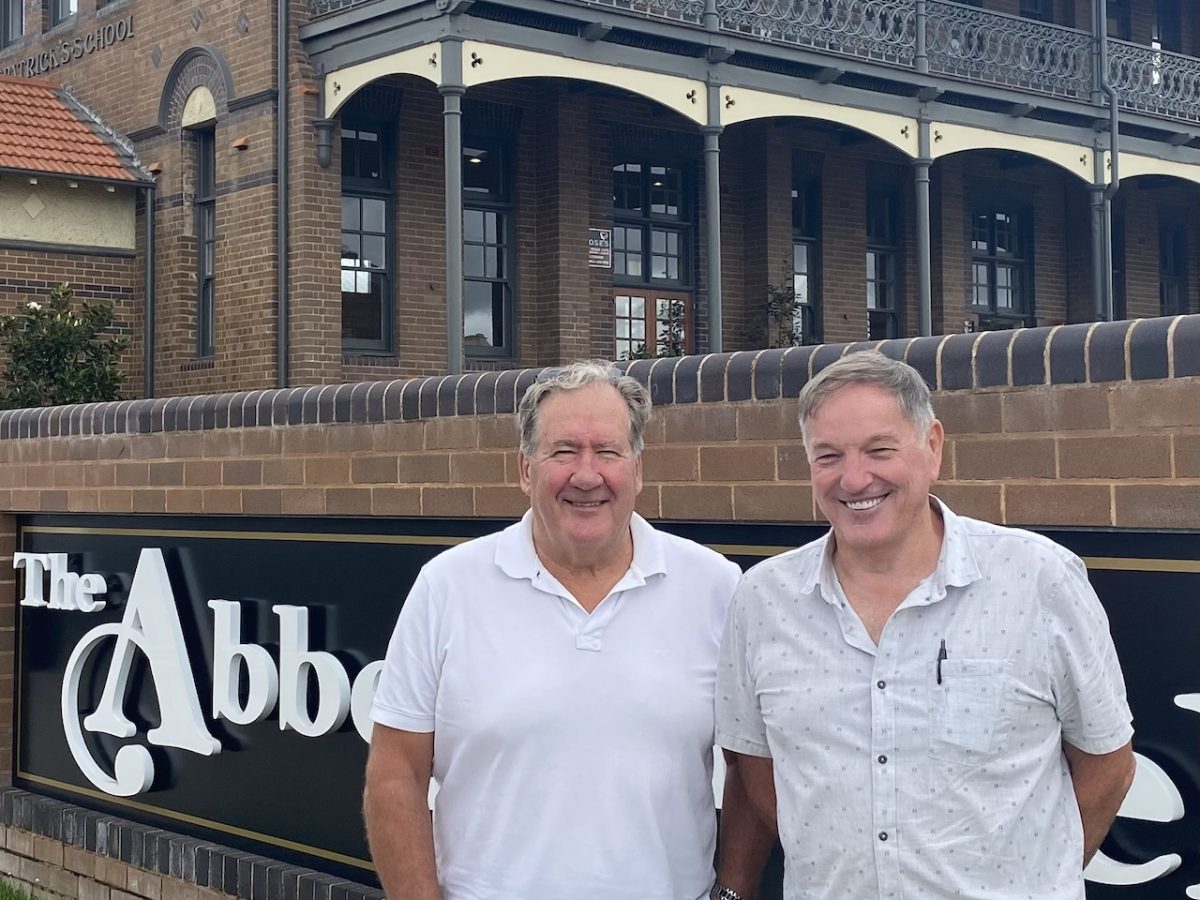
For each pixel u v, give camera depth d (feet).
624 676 9.48
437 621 9.75
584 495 9.39
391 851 9.59
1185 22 65.82
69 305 43.50
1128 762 8.72
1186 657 10.90
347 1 40.09
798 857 8.71
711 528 14.07
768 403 13.51
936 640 8.39
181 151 45.60
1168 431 10.83
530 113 46.62
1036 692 8.27
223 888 18.74
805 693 8.64
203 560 19.81
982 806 8.20
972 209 57.93
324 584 18.15
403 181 43.91
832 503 8.64
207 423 19.54
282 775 18.48
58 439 22.08
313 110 41.14
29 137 46.21
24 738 22.94
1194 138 56.95
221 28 43.55
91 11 49.73
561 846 9.36
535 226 46.78
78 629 21.94
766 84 43.57
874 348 12.70
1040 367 11.55
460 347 36.52
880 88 46.60
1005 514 11.73
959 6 48.88
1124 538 11.22
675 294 50.29
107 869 20.52
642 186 49.65
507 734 9.41
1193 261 65.77
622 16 39.27
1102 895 11.32
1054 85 51.57
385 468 17.16
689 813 9.65
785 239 51.62
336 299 41.65
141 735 20.63
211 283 45.80
